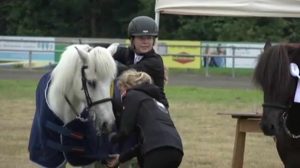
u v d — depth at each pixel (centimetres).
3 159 1144
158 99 674
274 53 647
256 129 957
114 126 685
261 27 4381
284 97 640
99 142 723
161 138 637
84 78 684
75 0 4909
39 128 722
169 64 3259
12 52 3431
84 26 4984
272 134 640
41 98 733
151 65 755
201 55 3062
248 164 1168
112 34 5000
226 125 1587
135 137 715
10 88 2286
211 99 2053
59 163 721
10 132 1437
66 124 712
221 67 3250
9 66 3350
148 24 759
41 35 4909
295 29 4344
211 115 1733
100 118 681
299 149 682
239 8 1173
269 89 640
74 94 702
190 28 4600
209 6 1187
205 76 3005
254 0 1168
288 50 677
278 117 636
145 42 760
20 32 4925
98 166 762
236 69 3209
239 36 4359
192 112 1780
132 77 668
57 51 3216
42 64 3341
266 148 1334
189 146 1312
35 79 2656
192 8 1195
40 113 722
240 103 1956
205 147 1306
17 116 1677
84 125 713
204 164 1147
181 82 2645
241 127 966
